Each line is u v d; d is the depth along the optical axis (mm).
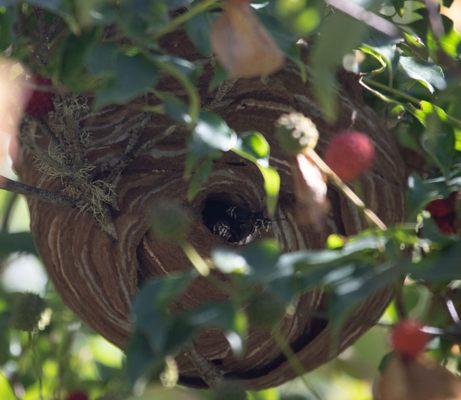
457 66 3562
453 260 2523
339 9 2361
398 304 2928
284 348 2928
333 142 2703
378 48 3209
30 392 4320
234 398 3305
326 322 3480
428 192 3072
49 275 3582
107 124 3428
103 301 3490
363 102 3547
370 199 3432
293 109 3406
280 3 2857
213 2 2617
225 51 2482
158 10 2604
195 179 2902
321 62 2371
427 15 3695
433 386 2588
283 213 3418
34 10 3312
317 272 2455
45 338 4320
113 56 2611
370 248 2615
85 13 2469
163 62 2566
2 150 3670
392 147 3531
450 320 3689
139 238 3377
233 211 3582
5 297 4547
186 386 3674
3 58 3188
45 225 3525
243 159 3424
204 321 2379
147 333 2398
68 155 3371
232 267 2393
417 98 3641
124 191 3396
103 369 4402
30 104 3299
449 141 3320
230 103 3408
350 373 4633
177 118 2670
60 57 2867
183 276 2463
